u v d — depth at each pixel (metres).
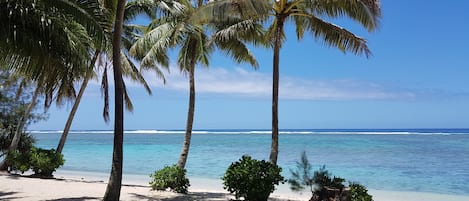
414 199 15.06
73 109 18.86
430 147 42.06
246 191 10.51
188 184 13.71
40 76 8.55
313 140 59.47
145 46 14.53
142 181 19.25
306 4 12.18
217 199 12.13
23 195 12.43
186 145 14.66
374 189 17.48
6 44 7.93
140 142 58.88
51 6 8.30
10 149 18.84
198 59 16.08
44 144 53.94
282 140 60.62
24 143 21.48
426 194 16.22
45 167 17.56
